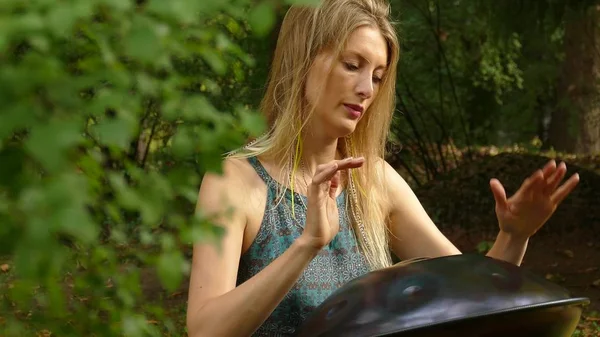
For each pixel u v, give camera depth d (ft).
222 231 5.25
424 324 7.81
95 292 6.27
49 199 4.13
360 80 9.46
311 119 9.64
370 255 10.00
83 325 6.28
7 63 4.57
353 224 10.05
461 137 51.88
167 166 34.60
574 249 32.71
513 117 58.13
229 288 9.05
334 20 9.37
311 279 9.53
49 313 6.13
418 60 45.96
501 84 50.57
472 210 36.68
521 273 8.43
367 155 10.17
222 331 8.52
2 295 6.13
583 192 35.09
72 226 4.09
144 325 6.32
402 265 8.81
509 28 31.96
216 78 32.40
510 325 7.89
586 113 56.34
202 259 9.07
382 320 7.98
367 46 9.42
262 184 9.58
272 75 9.82
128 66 5.08
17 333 6.02
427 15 45.19
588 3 31.50
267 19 4.83
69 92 4.45
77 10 4.40
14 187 4.50
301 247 8.23
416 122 49.32
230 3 4.93
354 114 9.53
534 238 33.53
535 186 9.05
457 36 46.06
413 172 49.06
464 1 41.91
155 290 28.12
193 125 5.19
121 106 4.70
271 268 8.31
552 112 59.93
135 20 4.61
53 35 4.56
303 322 8.83
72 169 4.74
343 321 8.19
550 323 8.05
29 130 4.50
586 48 54.03
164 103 5.06
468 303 7.89
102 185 5.21
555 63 54.54
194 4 4.64
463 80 49.44
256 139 9.87
